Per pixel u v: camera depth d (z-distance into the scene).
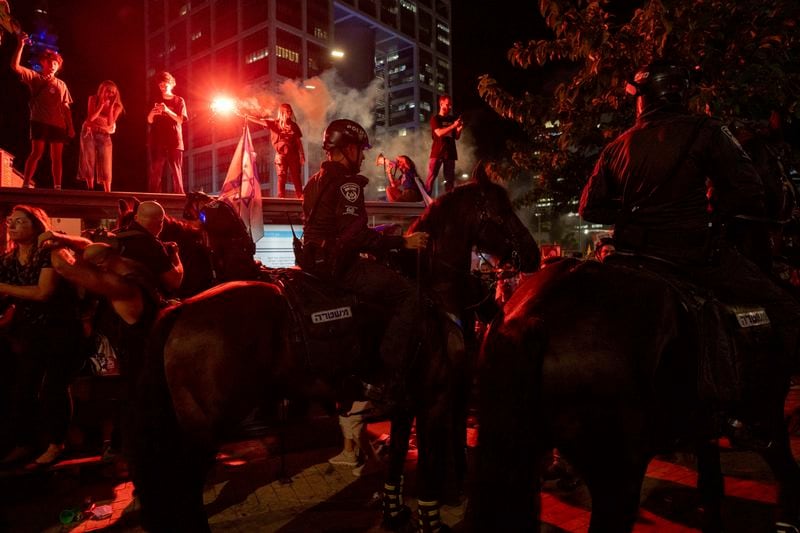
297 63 87.50
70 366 4.84
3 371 4.97
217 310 3.09
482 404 2.20
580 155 7.39
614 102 6.18
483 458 2.12
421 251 3.82
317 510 4.26
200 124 94.19
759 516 3.95
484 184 3.87
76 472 4.92
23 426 4.75
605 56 6.09
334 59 95.50
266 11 84.44
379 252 3.38
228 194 7.62
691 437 2.54
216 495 4.57
